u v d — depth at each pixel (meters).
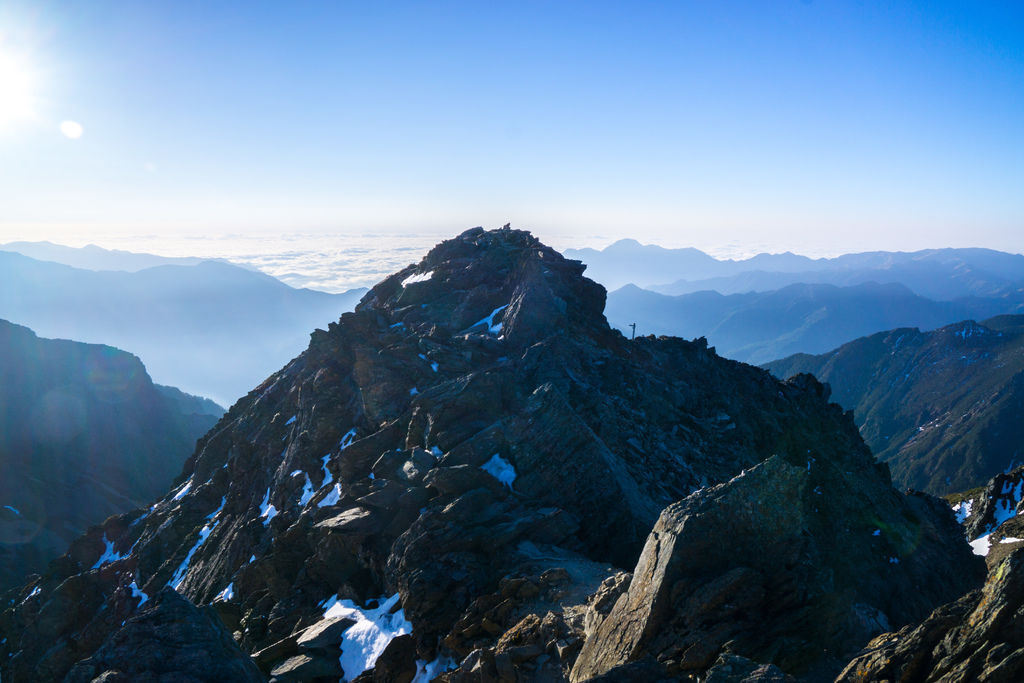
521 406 52.28
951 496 156.38
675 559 20.33
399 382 63.16
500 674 23.30
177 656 24.00
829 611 19.12
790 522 21.33
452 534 37.78
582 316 75.38
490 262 85.94
